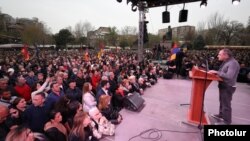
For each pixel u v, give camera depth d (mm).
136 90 5762
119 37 53688
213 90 6488
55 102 3268
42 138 2361
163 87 7020
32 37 38844
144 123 3650
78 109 3189
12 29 46906
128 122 3709
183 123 3564
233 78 2947
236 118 3904
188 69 8977
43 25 45969
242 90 6656
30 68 8641
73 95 4488
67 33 46469
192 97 3420
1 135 2506
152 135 3160
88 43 50781
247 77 8078
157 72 9516
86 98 3719
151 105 4754
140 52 9961
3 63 9883
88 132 2861
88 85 4129
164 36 15094
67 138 2658
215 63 10461
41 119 2998
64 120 2971
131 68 9508
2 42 42406
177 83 7824
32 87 5195
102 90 4562
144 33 9820
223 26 45219
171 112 4238
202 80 3201
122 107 4582
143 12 9273
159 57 15656
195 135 3125
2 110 2578
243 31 44656
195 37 46938
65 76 5715
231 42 45375
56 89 3721
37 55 20594
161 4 8539
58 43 45938
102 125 3172
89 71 7379
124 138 3088
